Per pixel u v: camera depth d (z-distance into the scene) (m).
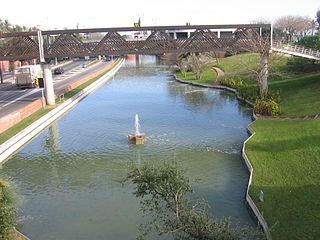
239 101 53.03
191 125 40.59
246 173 26.80
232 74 70.81
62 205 23.19
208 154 31.03
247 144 31.14
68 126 41.88
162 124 41.31
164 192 14.10
